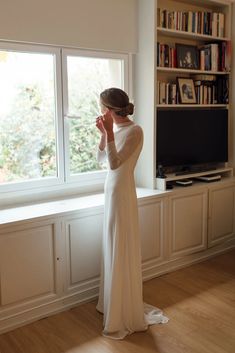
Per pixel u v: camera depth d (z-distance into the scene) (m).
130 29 3.21
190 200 3.39
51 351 2.22
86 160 3.16
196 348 2.22
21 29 2.60
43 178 2.92
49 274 2.58
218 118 3.76
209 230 3.61
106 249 2.39
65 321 2.54
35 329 2.45
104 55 3.11
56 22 2.76
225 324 2.48
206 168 3.79
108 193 2.33
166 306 2.72
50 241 2.55
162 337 2.34
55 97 2.88
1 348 2.25
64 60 2.88
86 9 2.91
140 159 3.39
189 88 3.57
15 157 2.77
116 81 3.26
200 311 2.64
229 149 3.95
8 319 2.42
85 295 2.79
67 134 2.98
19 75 2.70
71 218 2.62
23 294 2.46
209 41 3.81
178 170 3.63
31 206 2.72
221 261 3.59
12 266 2.39
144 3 3.16
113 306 2.33
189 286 3.04
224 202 3.72
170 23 3.30
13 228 2.35
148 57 3.20
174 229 3.30
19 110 2.74
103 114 2.38
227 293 2.92
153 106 3.22
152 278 3.19
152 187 3.31
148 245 3.13
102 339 2.33
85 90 3.06
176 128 3.42
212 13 3.64
